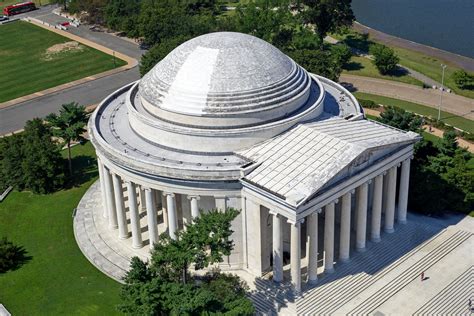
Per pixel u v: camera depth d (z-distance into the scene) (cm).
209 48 10975
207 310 8638
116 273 10912
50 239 12112
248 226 10194
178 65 11069
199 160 10344
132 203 10888
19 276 11088
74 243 11938
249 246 10362
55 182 13775
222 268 10638
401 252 11000
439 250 11094
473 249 11162
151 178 10269
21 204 13438
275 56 11338
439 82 19250
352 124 11038
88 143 15988
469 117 16688
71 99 19112
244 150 10444
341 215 10331
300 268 9862
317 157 9850
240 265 10638
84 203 13212
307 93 11544
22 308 10288
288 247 10938
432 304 9956
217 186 9975
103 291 10556
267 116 10669
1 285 10875
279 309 9788
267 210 10044
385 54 19612
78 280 10869
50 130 14938
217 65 10712
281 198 9275
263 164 9969
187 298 8606
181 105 10638
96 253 11481
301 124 10694
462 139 15325
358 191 10419
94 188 13775
